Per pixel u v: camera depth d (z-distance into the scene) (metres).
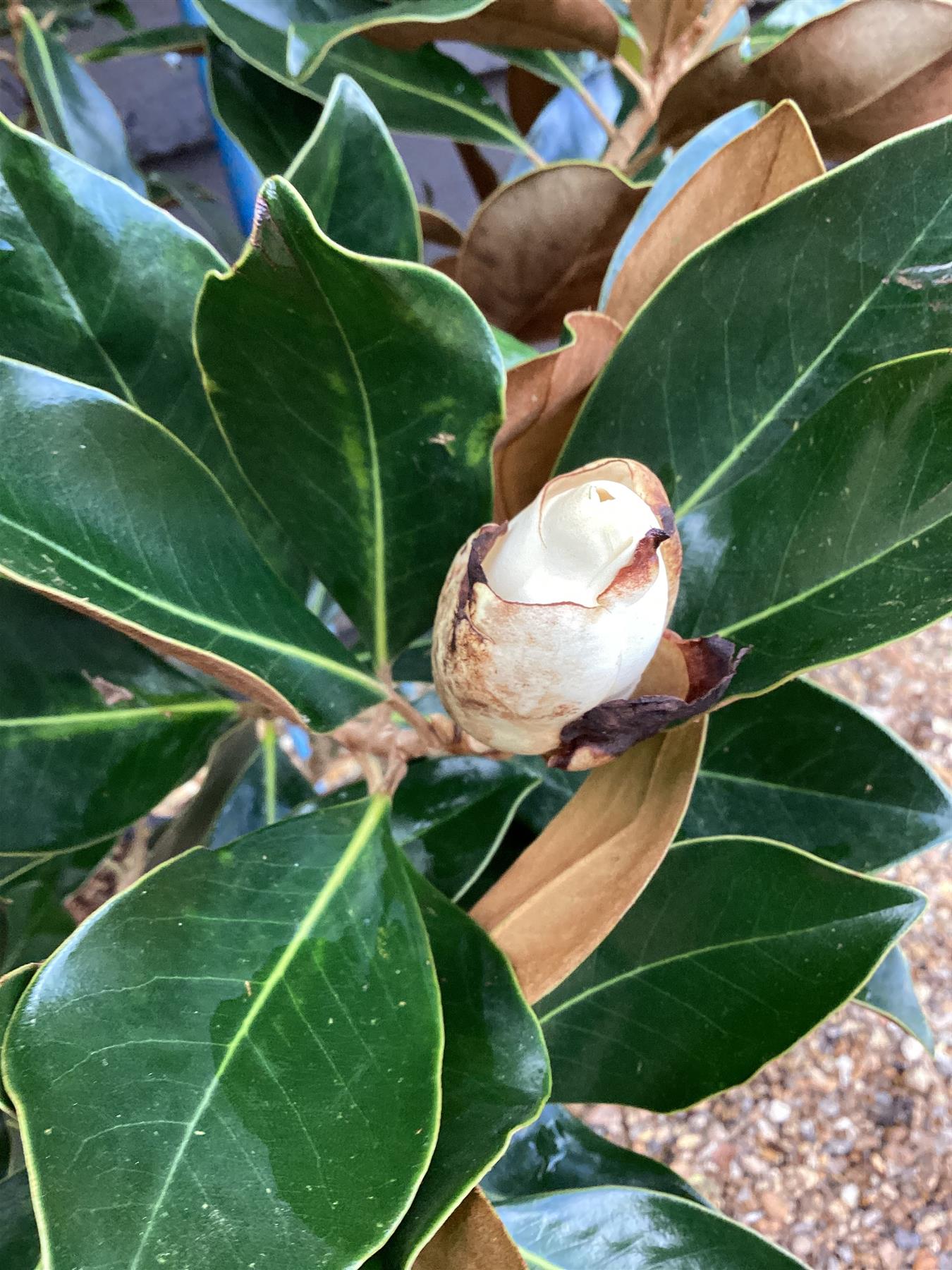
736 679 0.30
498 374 0.29
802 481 0.31
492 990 0.30
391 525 0.34
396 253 0.39
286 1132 0.24
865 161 0.32
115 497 0.28
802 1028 0.37
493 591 0.26
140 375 0.34
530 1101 0.27
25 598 0.36
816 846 0.45
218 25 0.48
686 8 0.49
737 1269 0.40
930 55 0.42
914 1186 0.94
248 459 0.33
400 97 0.55
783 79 0.45
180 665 0.39
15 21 0.57
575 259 0.50
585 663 0.26
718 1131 0.98
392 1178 0.23
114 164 0.59
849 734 0.45
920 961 1.09
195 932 0.27
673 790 0.30
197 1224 0.22
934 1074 1.00
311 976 0.27
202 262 0.33
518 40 0.49
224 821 0.55
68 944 0.26
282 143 0.53
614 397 0.36
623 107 0.65
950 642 1.39
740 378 0.35
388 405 0.30
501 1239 0.27
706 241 0.36
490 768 0.45
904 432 0.29
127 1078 0.24
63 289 0.33
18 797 0.35
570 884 0.31
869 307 0.34
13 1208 0.35
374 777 0.35
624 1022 0.40
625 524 0.25
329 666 0.32
